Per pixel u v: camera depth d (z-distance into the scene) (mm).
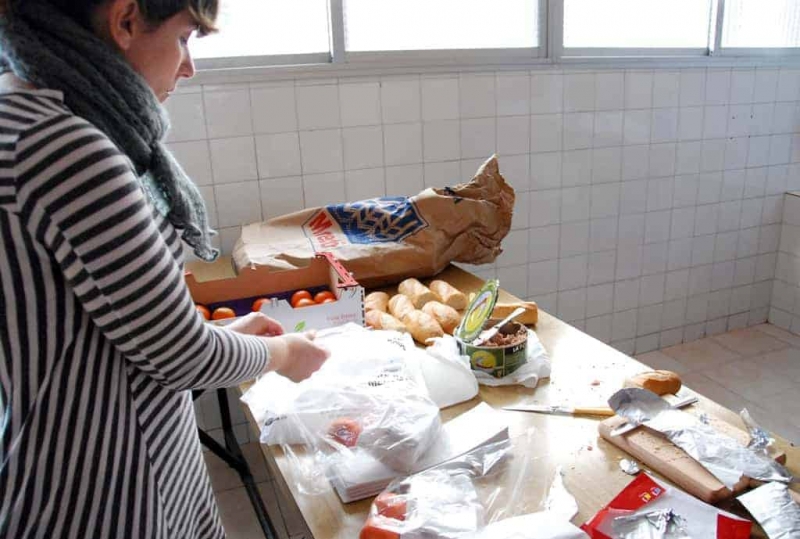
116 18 622
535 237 2496
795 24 2832
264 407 1036
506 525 760
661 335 2941
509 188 1822
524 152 2371
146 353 615
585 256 2627
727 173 2830
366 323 1422
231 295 1445
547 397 1123
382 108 2113
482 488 877
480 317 1212
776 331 3127
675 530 776
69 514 661
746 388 2598
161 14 636
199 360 647
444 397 1107
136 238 583
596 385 1159
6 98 586
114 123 646
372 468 885
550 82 2332
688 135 2674
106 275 574
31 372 628
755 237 3021
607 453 953
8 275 592
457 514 789
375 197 2188
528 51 2297
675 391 1113
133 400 698
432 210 1703
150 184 740
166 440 747
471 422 1012
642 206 2678
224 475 2092
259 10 1963
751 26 2740
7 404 652
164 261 611
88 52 617
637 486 859
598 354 1287
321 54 2041
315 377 1036
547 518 763
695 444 899
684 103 2619
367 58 2080
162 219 739
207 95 1895
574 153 2463
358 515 839
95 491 667
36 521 656
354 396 982
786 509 772
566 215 2529
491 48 2240
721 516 794
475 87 2223
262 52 1996
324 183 2105
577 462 932
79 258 570
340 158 2104
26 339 616
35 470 648
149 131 695
